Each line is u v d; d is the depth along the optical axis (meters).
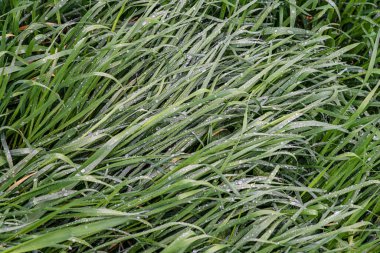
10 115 2.17
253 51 2.44
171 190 1.92
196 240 1.89
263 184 2.01
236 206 1.93
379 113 2.37
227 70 2.38
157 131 2.05
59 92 2.23
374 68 2.52
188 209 1.93
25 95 2.04
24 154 2.03
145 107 2.17
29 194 1.85
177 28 2.32
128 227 1.93
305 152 2.24
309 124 2.13
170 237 1.90
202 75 2.30
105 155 1.92
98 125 2.06
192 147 2.21
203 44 2.35
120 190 2.02
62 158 1.85
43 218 1.71
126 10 2.51
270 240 1.93
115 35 2.17
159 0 2.49
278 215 1.93
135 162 1.99
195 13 2.41
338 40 2.71
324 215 2.03
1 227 1.78
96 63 2.15
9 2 2.35
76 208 1.80
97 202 1.86
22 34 2.16
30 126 2.06
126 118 2.13
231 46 2.46
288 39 2.42
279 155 2.20
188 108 2.18
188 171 2.02
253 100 2.23
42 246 1.62
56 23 2.44
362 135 2.24
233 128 2.26
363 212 2.06
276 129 2.12
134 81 2.26
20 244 1.60
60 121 2.17
